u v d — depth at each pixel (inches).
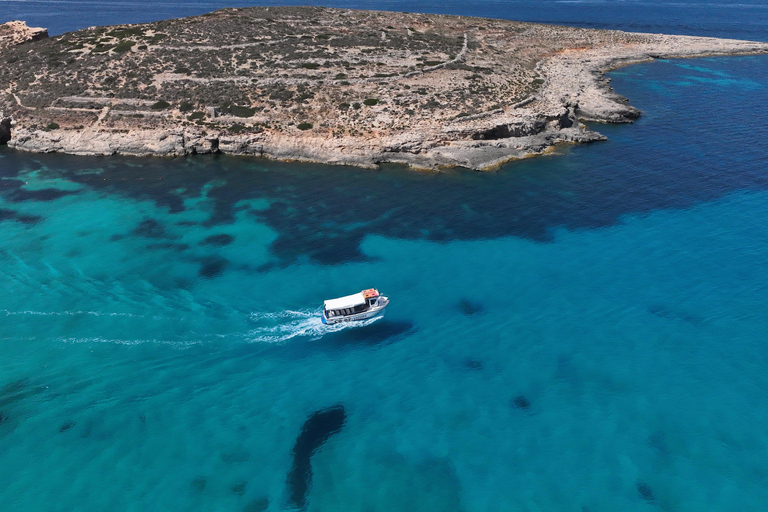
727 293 2502.5
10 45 5162.4
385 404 1978.3
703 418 1899.6
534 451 1791.3
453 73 4911.4
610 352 2191.2
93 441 1819.6
